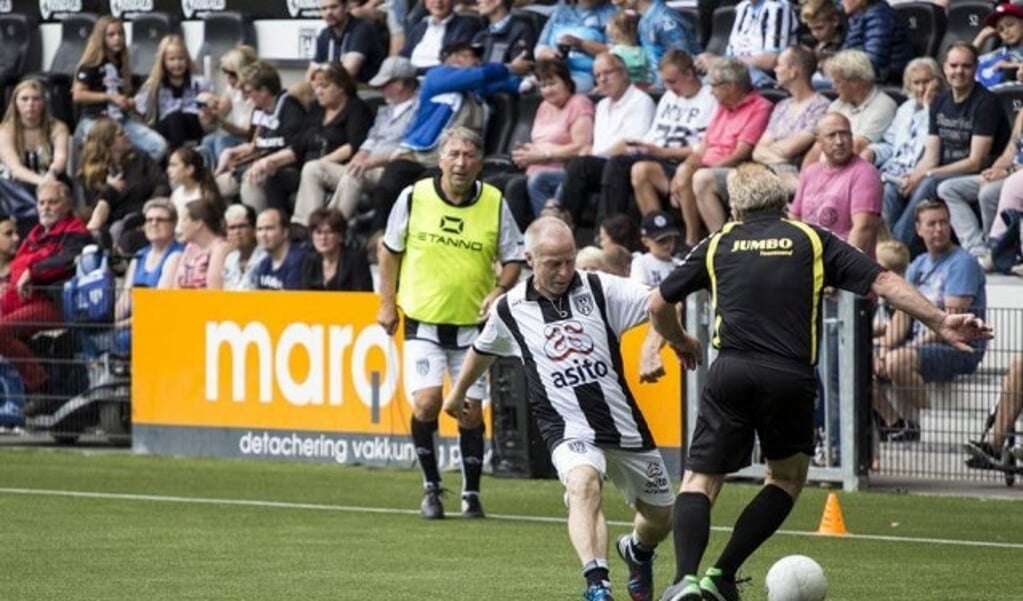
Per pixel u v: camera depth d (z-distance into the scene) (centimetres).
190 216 4781
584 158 4650
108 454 4597
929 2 4922
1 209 5488
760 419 2273
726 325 2281
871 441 3841
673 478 3953
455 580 2659
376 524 3341
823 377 3841
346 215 4978
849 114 4425
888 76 4753
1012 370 3772
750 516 2292
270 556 2922
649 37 4988
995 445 3797
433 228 3391
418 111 4969
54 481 4038
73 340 4709
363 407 4291
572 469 2327
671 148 4619
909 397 3881
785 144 4400
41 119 5525
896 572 2744
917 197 4328
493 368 4059
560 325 2412
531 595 2517
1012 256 4266
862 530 3247
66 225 4819
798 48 4425
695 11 5209
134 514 3484
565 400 2398
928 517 3409
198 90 5691
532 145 4822
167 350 4550
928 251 4028
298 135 5219
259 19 6094
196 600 2477
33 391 4750
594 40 5112
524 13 5334
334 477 4100
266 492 3841
